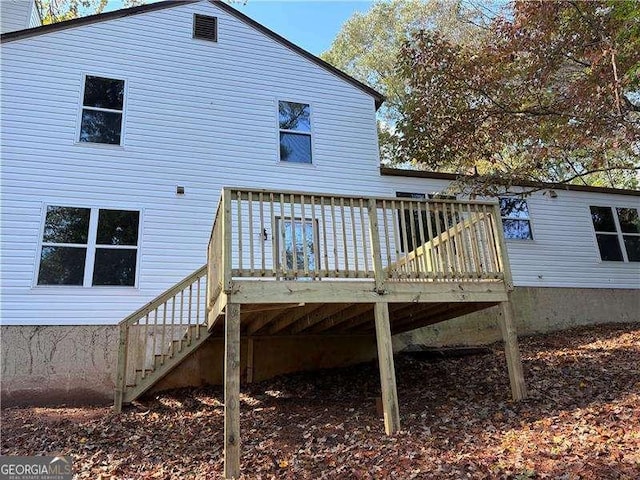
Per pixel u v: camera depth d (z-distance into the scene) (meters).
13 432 6.47
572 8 9.73
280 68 11.88
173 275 9.73
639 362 7.80
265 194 6.00
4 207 9.02
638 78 8.67
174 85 10.87
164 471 5.05
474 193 11.08
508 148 14.78
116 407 7.68
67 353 8.73
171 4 11.35
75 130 9.86
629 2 8.48
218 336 8.89
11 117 9.49
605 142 10.16
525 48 10.33
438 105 11.16
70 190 9.52
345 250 6.28
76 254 9.23
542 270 12.66
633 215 14.17
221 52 11.47
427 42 11.39
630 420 5.16
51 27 10.16
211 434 6.34
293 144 11.48
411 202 7.04
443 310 7.84
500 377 7.99
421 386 8.09
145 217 9.85
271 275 5.81
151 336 9.27
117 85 10.45
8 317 8.55
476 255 7.00
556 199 13.46
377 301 6.30
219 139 10.85
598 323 12.68
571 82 10.71
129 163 10.04
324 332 9.59
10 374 8.34
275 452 5.43
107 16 10.69
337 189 11.45
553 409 6.02
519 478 4.09
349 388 8.52
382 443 5.43
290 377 9.48
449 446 5.14
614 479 3.88
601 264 13.28
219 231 6.33
